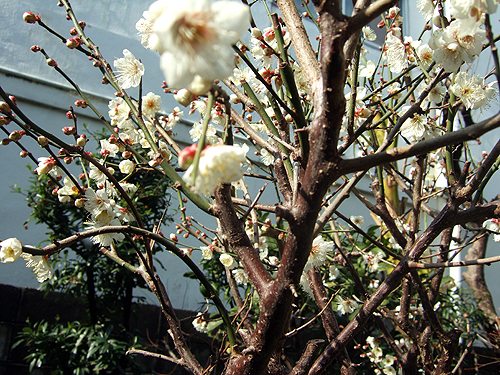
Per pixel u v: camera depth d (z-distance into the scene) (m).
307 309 0.63
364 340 0.69
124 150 0.36
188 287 0.84
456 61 0.26
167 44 0.15
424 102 0.46
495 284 1.24
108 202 0.30
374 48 1.10
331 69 0.20
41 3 0.83
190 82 0.15
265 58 0.33
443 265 0.28
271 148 0.33
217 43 0.15
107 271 0.62
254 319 0.53
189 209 0.86
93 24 0.88
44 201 0.61
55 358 0.57
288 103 0.34
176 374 0.71
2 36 0.78
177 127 0.91
